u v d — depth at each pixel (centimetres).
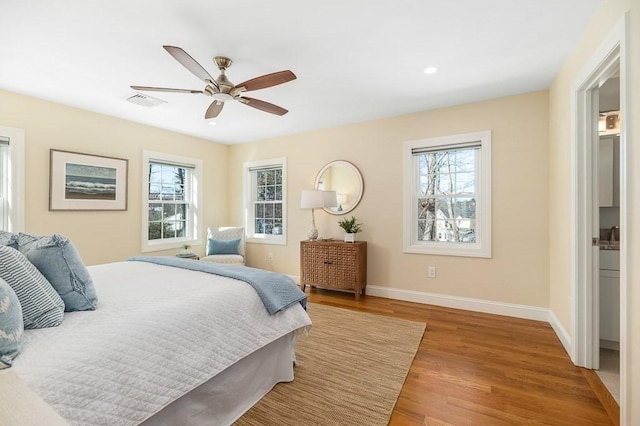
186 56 188
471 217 354
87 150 356
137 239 405
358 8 182
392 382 193
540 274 306
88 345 109
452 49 229
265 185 512
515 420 160
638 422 131
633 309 135
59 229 333
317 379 197
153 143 425
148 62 244
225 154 534
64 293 132
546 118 303
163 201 446
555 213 278
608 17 167
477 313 328
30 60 239
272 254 492
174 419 134
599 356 224
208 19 190
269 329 177
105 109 354
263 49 227
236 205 532
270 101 333
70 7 177
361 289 388
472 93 312
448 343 253
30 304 116
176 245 454
